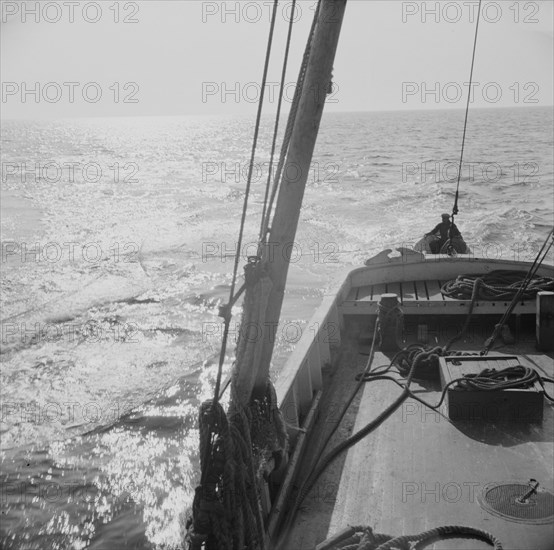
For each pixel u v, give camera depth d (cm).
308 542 479
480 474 548
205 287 2097
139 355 1531
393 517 498
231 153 9788
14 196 4600
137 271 2328
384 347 825
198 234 2975
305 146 339
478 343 843
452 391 632
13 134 18638
